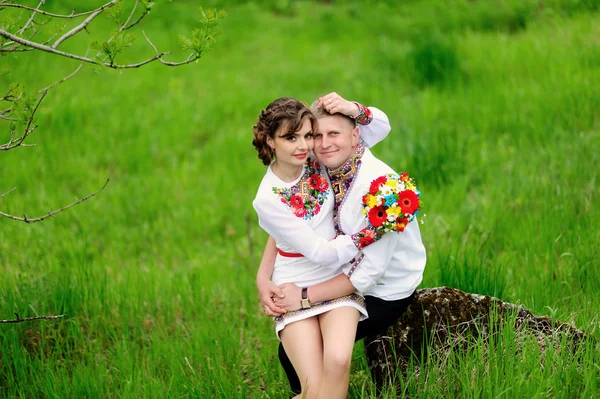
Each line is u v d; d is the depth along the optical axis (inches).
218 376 137.6
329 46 393.4
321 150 118.6
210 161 279.4
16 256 205.9
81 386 139.1
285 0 475.2
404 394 120.0
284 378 142.6
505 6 362.6
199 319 174.2
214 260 210.1
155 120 309.6
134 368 143.1
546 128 242.5
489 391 113.4
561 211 185.2
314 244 116.8
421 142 241.8
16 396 139.5
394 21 404.5
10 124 119.5
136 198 248.8
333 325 117.2
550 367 118.2
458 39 336.5
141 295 180.9
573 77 266.5
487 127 255.9
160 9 439.8
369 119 122.6
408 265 123.4
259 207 120.3
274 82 348.5
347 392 120.6
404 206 112.6
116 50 111.3
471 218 197.6
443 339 127.3
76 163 272.5
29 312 161.9
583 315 138.8
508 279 163.5
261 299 124.2
